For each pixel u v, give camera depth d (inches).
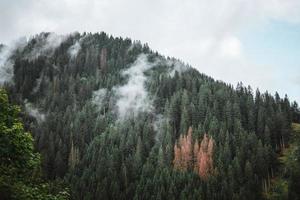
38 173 775.1
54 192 781.9
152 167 5580.7
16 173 718.5
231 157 5708.7
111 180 5255.9
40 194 723.4
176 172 5388.8
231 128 6540.4
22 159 730.8
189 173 5334.6
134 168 5723.4
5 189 666.2
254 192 4849.9
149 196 4803.2
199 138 6299.2
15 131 724.0
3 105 761.6
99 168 5521.7
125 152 6373.0
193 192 4746.6
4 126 705.6
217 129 6373.0
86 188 4965.6
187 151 5802.2
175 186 4884.4
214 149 5757.9
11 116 773.9
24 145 732.0
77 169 5792.3
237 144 5935.0
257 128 6456.7
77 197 4633.4
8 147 707.4
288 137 6136.8
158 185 4953.3
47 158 5807.1
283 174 5290.4
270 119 6402.6
